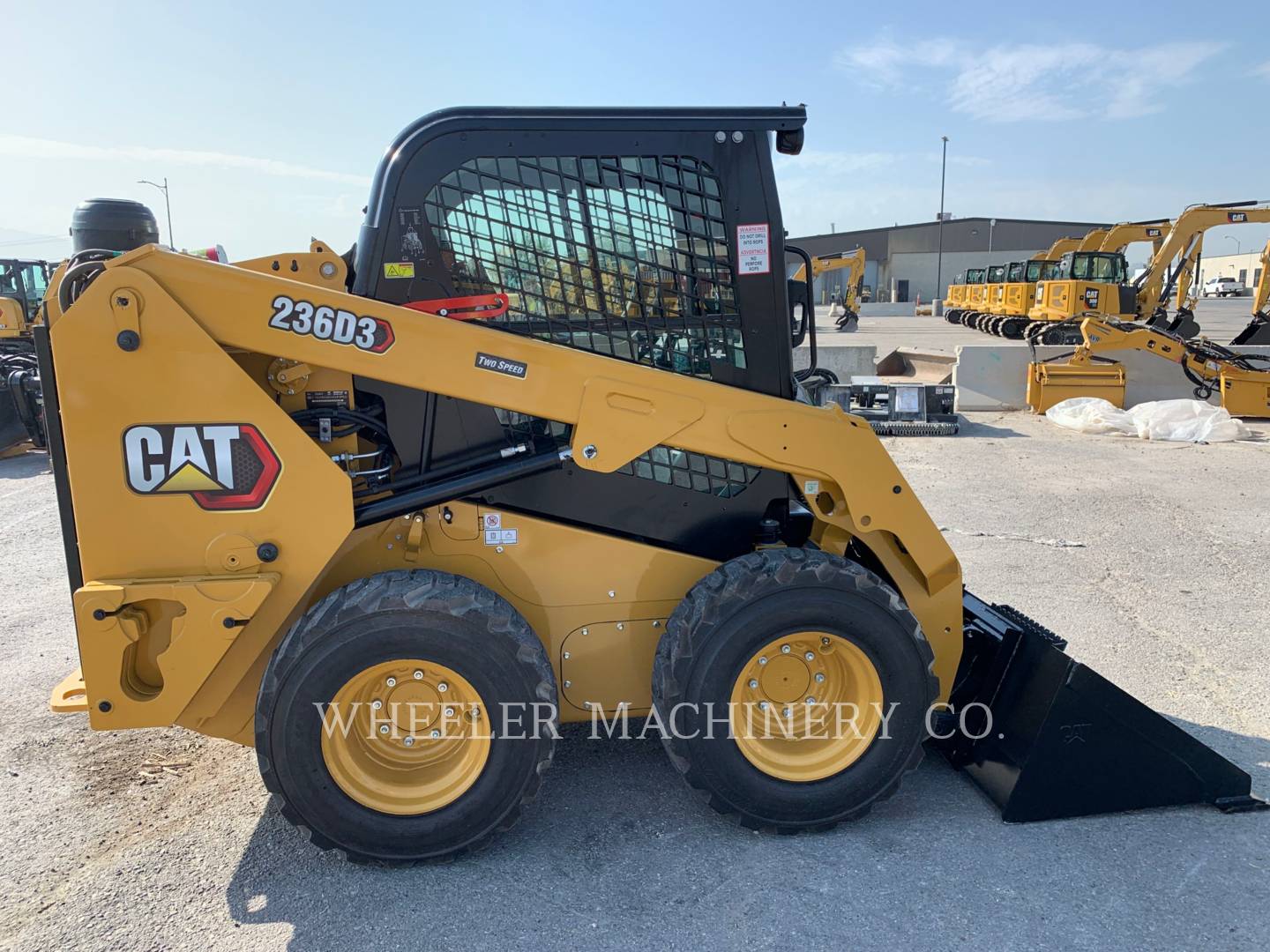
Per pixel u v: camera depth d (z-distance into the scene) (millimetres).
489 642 2643
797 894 2682
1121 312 22562
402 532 2938
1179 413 10938
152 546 2607
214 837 3049
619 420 2771
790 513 3396
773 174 2916
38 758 3645
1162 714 3852
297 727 2594
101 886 2789
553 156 2812
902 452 10133
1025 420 12430
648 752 3566
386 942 2502
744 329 2965
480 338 2664
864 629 2834
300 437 2613
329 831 2707
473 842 2787
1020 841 2941
